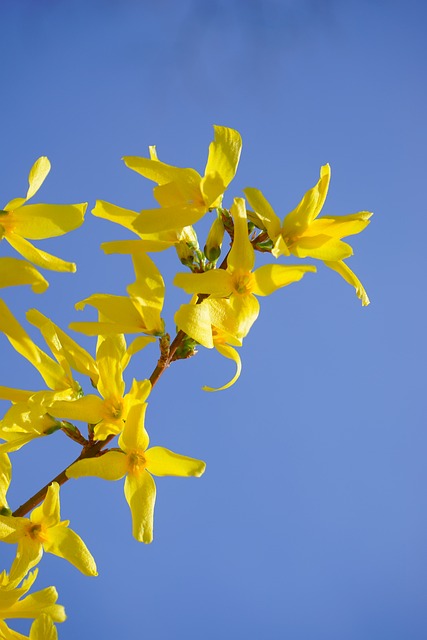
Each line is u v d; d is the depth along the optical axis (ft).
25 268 1.69
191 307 1.65
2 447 1.75
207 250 1.76
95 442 1.74
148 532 1.68
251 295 1.69
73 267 1.76
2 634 1.70
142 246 1.73
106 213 1.76
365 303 1.74
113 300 1.73
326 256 1.73
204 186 1.70
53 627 1.69
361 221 1.74
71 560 1.70
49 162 1.77
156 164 1.72
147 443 1.69
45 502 1.70
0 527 1.69
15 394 1.75
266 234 1.75
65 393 1.75
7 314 1.73
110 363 1.72
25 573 1.69
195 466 1.69
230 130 1.71
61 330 1.76
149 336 1.73
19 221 1.75
